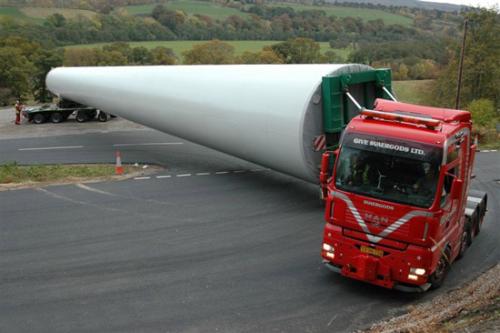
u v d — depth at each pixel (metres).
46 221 12.48
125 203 13.98
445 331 7.88
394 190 8.38
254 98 14.09
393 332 7.90
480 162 20.83
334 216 8.96
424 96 44.69
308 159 13.05
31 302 8.65
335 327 8.09
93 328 7.89
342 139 8.94
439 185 8.14
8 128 24.09
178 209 13.61
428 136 8.34
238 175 17.08
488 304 8.91
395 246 8.40
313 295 9.14
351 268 8.92
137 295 8.97
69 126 24.64
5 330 7.77
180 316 8.29
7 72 43.91
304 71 13.56
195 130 16.64
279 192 15.32
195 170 17.61
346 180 8.77
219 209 13.70
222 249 11.09
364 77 13.60
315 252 11.06
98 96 21.09
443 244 8.84
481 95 40.72
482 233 12.62
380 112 9.00
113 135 22.89
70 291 9.06
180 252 10.88
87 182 15.84
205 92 15.81
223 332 7.85
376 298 9.09
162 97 17.48
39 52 48.84
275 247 11.27
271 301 8.88
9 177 15.82
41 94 48.25
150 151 20.19
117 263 10.26
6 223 12.27
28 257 10.43
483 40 40.72
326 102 12.83
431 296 9.22
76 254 10.63
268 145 13.83
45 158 18.73
